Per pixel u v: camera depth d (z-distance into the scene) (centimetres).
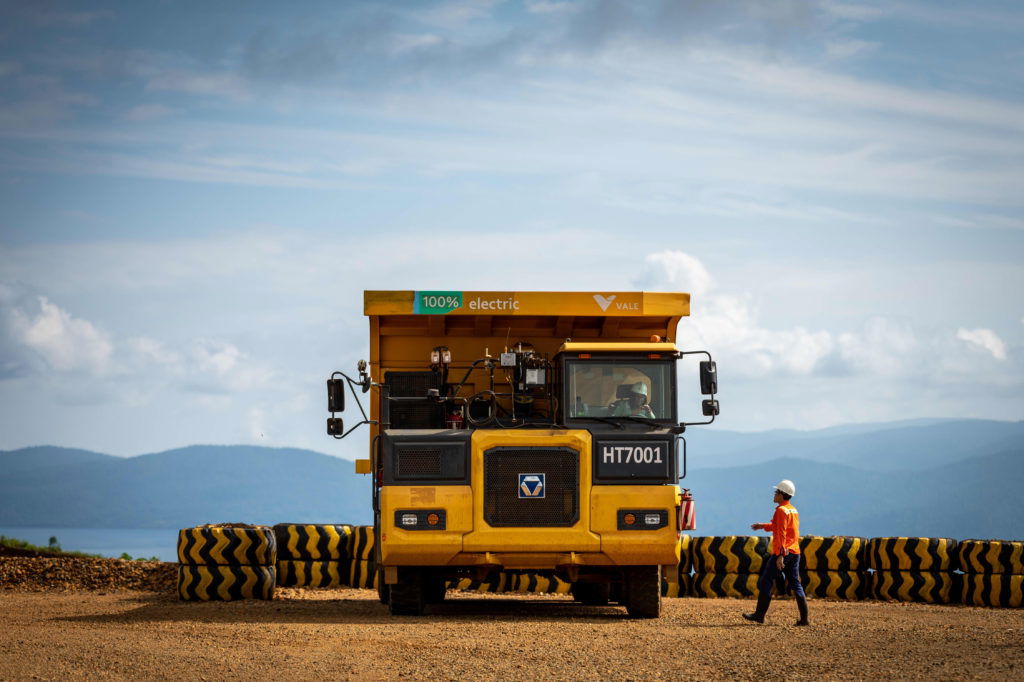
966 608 1895
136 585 2102
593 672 1027
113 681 976
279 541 2095
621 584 1709
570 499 1488
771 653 1148
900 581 2011
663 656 1132
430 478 1488
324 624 1438
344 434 1579
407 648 1195
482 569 1538
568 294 1672
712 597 2070
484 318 1694
